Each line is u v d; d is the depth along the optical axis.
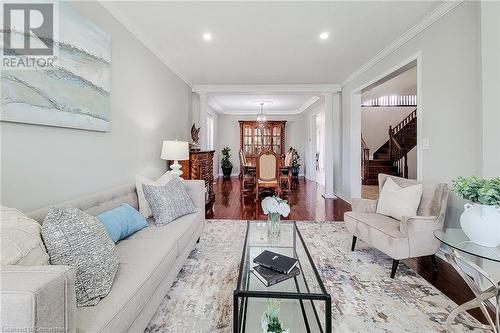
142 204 2.36
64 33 1.74
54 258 1.07
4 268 0.81
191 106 5.34
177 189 2.49
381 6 2.36
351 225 2.52
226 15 2.53
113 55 2.40
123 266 1.39
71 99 1.81
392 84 6.40
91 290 1.08
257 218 3.81
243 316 1.33
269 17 2.56
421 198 2.24
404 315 1.60
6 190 1.41
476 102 2.04
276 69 4.24
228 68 4.20
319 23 2.68
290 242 2.04
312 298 1.15
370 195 5.91
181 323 1.53
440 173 2.41
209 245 2.72
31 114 1.50
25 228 1.04
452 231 1.66
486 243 1.37
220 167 9.38
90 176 2.07
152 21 2.63
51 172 1.68
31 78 1.50
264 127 9.02
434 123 2.49
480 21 1.96
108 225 1.66
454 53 2.25
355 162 4.62
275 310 1.23
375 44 3.21
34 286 0.71
